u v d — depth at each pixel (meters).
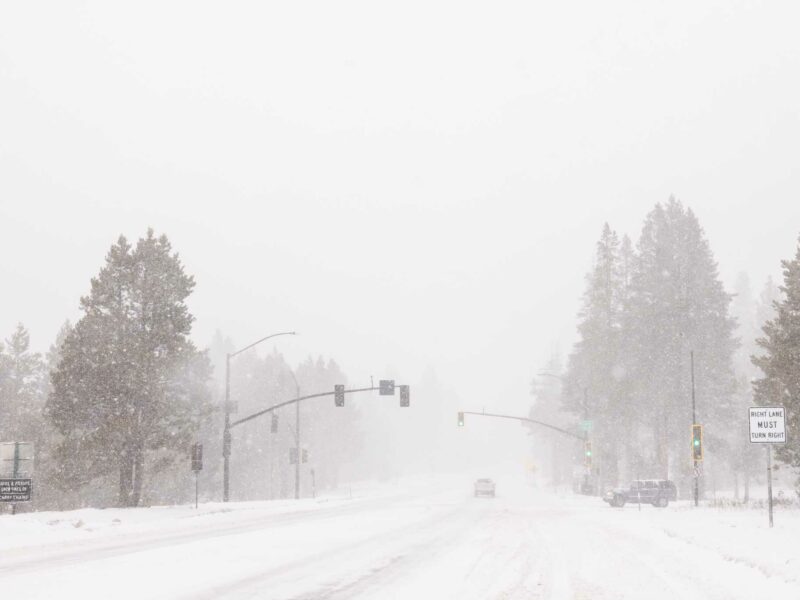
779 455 33.03
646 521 27.67
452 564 15.20
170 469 44.62
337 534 22.25
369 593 11.69
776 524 23.34
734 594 11.41
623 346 62.12
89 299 37.03
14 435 44.19
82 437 36.44
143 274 37.62
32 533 22.00
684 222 59.00
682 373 56.62
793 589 11.70
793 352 32.78
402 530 23.86
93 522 26.53
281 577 13.32
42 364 56.12
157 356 37.25
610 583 12.73
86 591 11.65
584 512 35.56
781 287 34.41
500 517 31.11
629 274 66.94
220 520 28.73
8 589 11.84
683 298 57.06
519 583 12.73
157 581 12.73
